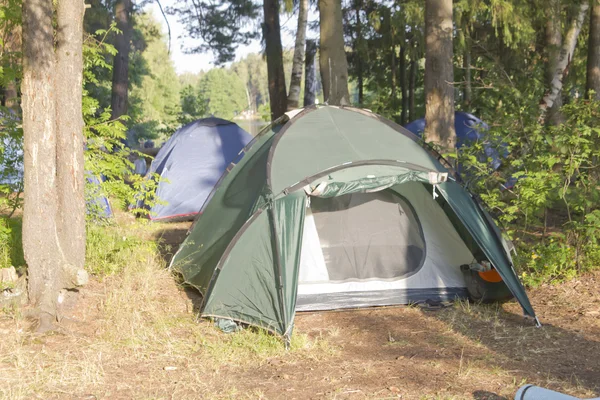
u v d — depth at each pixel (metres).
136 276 7.68
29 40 6.01
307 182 6.58
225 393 4.79
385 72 24.89
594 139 8.25
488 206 7.96
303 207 6.53
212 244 7.41
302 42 16.38
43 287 6.16
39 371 5.00
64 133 6.45
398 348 5.87
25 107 6.07
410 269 7.41
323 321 6.77
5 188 7.91
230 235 6.88
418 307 7.17
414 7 17.14
